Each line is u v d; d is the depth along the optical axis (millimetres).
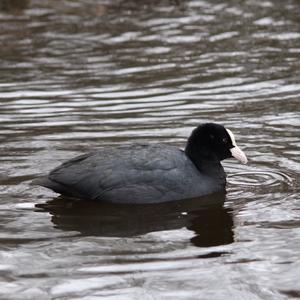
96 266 9922
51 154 14633
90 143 15344
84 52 24125
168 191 12617
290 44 24516
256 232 11156
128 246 10648
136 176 12516
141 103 18641
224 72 21453
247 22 27656
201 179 13016
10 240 10875
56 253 10383
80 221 11703
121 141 15477
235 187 13273
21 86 20438
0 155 14609
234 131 16234
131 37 25938
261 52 23625
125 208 12320
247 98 18938
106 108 18203
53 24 27750
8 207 12258
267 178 13586
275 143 15383
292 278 9484
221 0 31281
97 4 30328
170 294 9086
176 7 30219
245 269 9789
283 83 20234
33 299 8961
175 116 17438
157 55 23609
